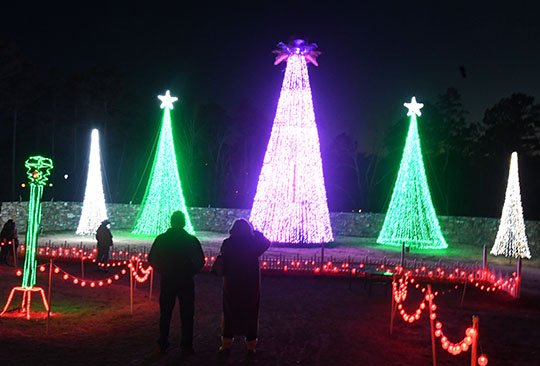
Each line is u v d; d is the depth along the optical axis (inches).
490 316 549.6
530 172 1770.4
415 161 1242.6
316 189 1115.3
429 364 361.1
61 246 1039.0
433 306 358.0
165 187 1295.5
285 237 1104.8
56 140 1985.7
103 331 424.5
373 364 354.3
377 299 641.0
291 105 1099.3
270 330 448.8
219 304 574.2
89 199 1312.7
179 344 386.0
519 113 1872.5
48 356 342.3
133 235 1315.2
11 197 1827.0
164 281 362.9
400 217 1242.6
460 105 1962.4
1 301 549.3
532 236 1211.9
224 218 1560.0
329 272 803.4
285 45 1106.1
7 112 1813.5
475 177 1883.6
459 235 1412.4
